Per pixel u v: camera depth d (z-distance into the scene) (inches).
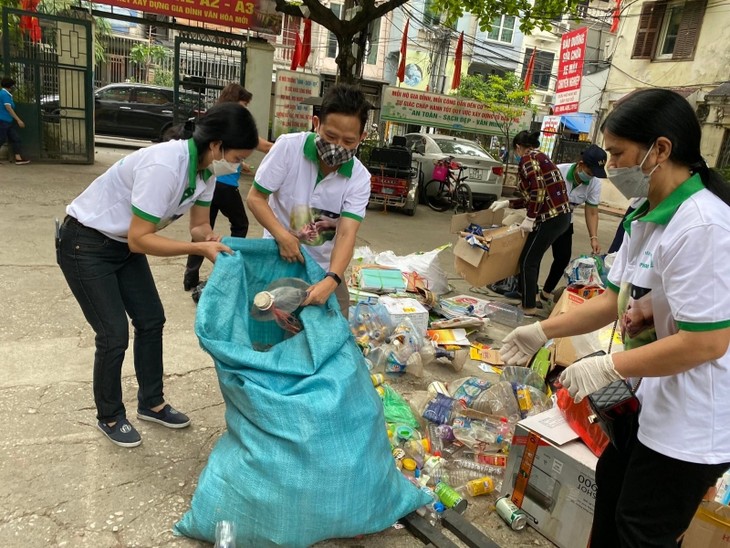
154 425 106.3
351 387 77.9
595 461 82.5
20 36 376.2
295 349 81.1
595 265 191.0
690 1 536.7
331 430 72.8
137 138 585.0
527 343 73.1
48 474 90.1
